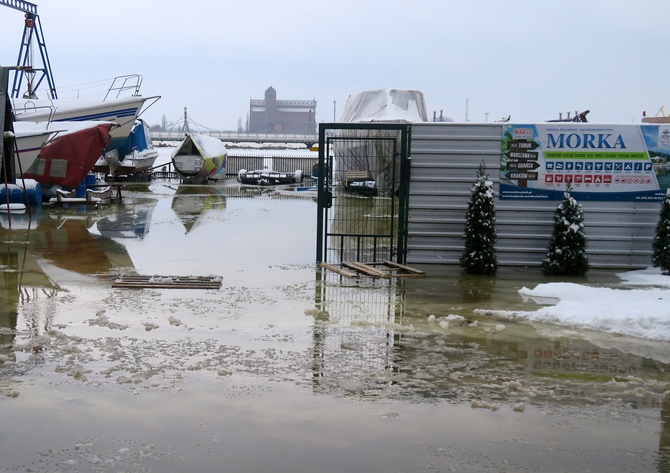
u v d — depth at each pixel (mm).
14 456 4469
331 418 5160
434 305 8938
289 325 7773
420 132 11820
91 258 12148
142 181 35781
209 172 34781
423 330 7691
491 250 11242
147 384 5766
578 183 11844
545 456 4602
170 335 7234
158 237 15031
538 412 5371
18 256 12227
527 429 5039
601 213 11883
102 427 4926
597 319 7922
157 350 6699
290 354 6680
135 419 5066
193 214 19859
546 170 11844
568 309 8281
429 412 5320
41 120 27906
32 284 9820
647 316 7781
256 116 182250
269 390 5703
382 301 9133
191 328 7531
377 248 13328
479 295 9609
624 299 8977
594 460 4555
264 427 4977
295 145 87750
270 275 10828
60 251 12875
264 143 96875
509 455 4609
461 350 6965
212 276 10547
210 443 4703
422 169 11875
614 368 6492
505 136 11781
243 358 6516
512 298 9422
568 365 6559
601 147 11797
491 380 6090
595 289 9617
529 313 8375
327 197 12047
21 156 20078
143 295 9180
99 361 6328
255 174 34594
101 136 22906
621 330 7762
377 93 26516
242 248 13617
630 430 5055
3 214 18828
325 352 6773
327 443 4738
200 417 5125
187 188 31047
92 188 26531
